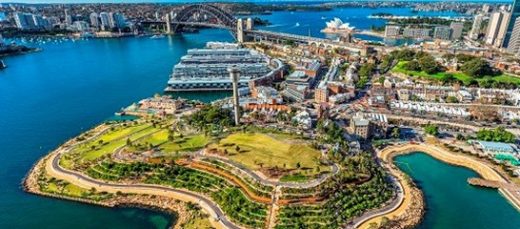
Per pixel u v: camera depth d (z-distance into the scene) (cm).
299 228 19575
